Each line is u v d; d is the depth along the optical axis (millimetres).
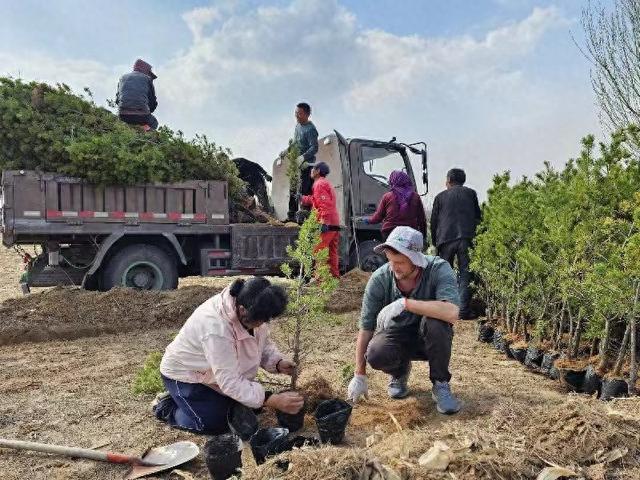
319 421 3098
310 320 3842
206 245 8852
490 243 5598
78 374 4816
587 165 4484
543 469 2379
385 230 7180
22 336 6160
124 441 3326
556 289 4668
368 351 3734
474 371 4762
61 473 2900
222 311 3150
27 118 7367
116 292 7312
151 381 4199
